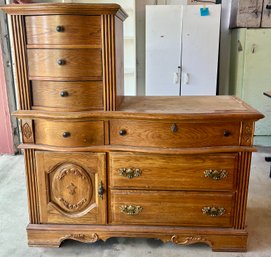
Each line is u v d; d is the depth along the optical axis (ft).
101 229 6.59
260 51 12.46
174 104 6.84
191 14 12.25
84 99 6.04
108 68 5.91
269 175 10.51
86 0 12.94
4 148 12.28
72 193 6.53
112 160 6.29
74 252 6.63
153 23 12.39
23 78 6.03
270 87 12.76
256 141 13.41
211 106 6.61
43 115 6.04
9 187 9.61
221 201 6.43
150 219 6.57
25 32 5.84
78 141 6.18
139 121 6.05
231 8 13.58
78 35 5.74
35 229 6.67
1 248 6.73
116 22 6.04
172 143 6.12
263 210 8.34
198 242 6.64
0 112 11.91
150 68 12.83
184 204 6.47
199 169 6.27
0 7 5.69
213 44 12.50
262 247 6.77
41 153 6.36
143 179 6.36
